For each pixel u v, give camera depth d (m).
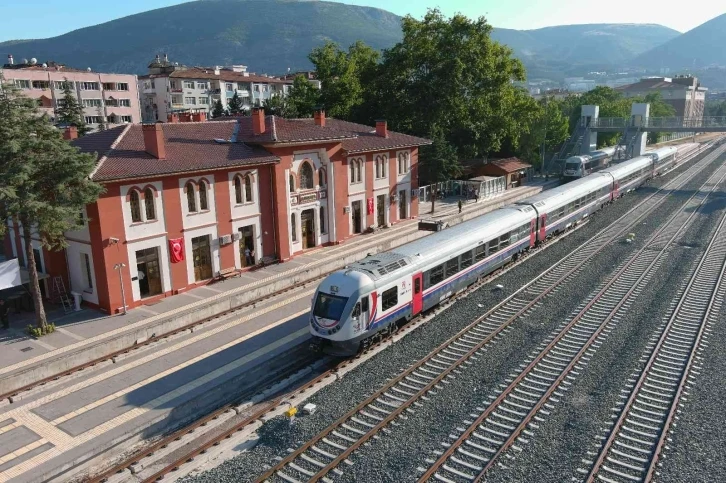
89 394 17.61
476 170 60.16
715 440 14.08
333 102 59.41
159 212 25.48
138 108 89.62
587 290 26.72
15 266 23.33
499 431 14.70
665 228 40.91
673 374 17.83
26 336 21.92
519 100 60.88
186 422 16.58
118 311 24.27
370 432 14.62
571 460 13.33
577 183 44.28
